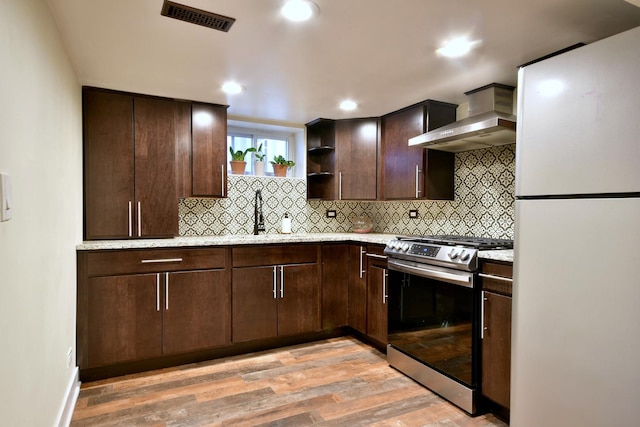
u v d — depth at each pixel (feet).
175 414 6.72
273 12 5.44
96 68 7.50
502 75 7.97
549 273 5.10
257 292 9.66
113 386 7.80
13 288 3.69
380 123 11.44
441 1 5.16
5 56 3.53
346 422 6.51
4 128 3.48
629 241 4.29
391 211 12.67
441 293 7.55
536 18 5.62
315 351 9.86
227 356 9.49
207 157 10.20
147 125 9.29
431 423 6.53
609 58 4.45
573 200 4.83
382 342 9.42
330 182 12.17
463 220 10.16
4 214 3.40
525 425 5.43
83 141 8.62
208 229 11.24
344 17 5.59
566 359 4.91
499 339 6.48
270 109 10.78
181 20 5.66
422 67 7.54
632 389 4.27
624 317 4.33
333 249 10.66
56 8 5.27
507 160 9.02
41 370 4.77
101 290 8.05
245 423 6.45
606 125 4.48
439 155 10.19
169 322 8.68
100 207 8.79
